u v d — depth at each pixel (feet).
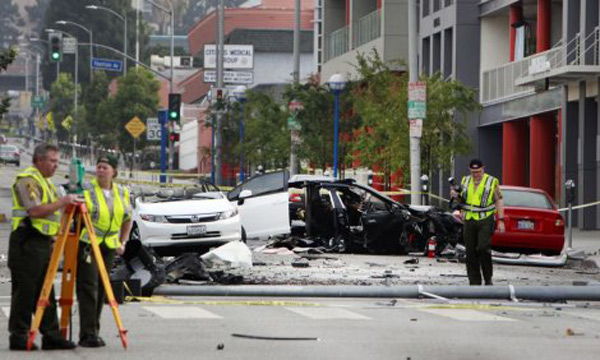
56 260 86.48
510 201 193.57
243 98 413.39
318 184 200.64
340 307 118.01
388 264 177.58
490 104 336.29
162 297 125.08
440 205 352.28
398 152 288.30
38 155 89.15
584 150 274.57
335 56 479.82
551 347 91.15
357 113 331.98
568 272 173.58
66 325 89.15
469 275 145.18
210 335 96.22
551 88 295.89
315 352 87.40
